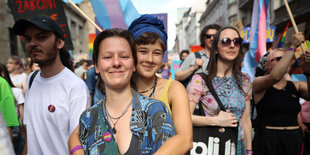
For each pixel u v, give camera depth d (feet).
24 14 9.04
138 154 2.71
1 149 2.11
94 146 2.84
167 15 11.76
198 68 9.48
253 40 12.23
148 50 4.02
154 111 2.89
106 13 9.43
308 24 34.78
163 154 2.64
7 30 39.99
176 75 9.74
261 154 7.47
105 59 2.86
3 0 39.01
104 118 2.90
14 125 7.66
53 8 8.92
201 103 6.23
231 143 5.72
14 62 15.33
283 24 41.19
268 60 7.64
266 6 11.69
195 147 5.80
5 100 7.54
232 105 6.03
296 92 7.52
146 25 4.09
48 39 4.90
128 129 2.83
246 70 12.32
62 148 4.91
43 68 5.11
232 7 57.62
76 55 38.34
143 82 4.24
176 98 3.75
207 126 5.83
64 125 4.91
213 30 9.71
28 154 5.18
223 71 6.38
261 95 7.45
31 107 5.12
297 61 11.79
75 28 68.49
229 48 6.15
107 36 2.87
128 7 9.33
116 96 2.93
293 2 36.14
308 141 8.66
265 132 7.39
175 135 2.99
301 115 9.78
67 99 4.89
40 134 4.98
